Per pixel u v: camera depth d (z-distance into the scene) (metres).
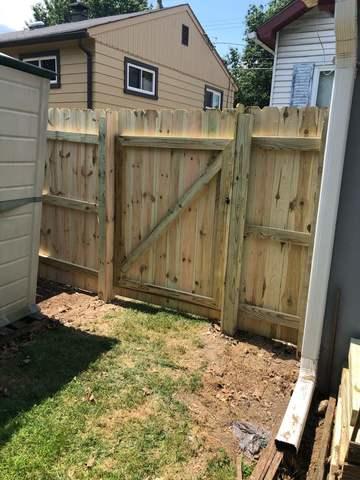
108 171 3.69
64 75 8.15
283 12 6.57
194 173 3.38
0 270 3.11
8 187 3.01
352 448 1.58
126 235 3.89
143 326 3.38
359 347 2.26
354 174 2.27
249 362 2.89
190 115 3.30
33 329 3.24
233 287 3.22
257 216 3.12
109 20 8.50
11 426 2.08
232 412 2.33
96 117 3.73
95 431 2.09
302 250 2.98
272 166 2.99
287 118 2.87
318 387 2.54
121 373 2.64
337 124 2.22
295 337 3.15
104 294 3.93
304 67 6.80
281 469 1.88
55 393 2.38
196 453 1.98
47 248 4.44
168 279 3.74
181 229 3.56
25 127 3.04
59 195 4.18
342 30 2.04
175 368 2.75
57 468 1.83
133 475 1.82
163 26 9.78
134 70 9.05
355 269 2.35
